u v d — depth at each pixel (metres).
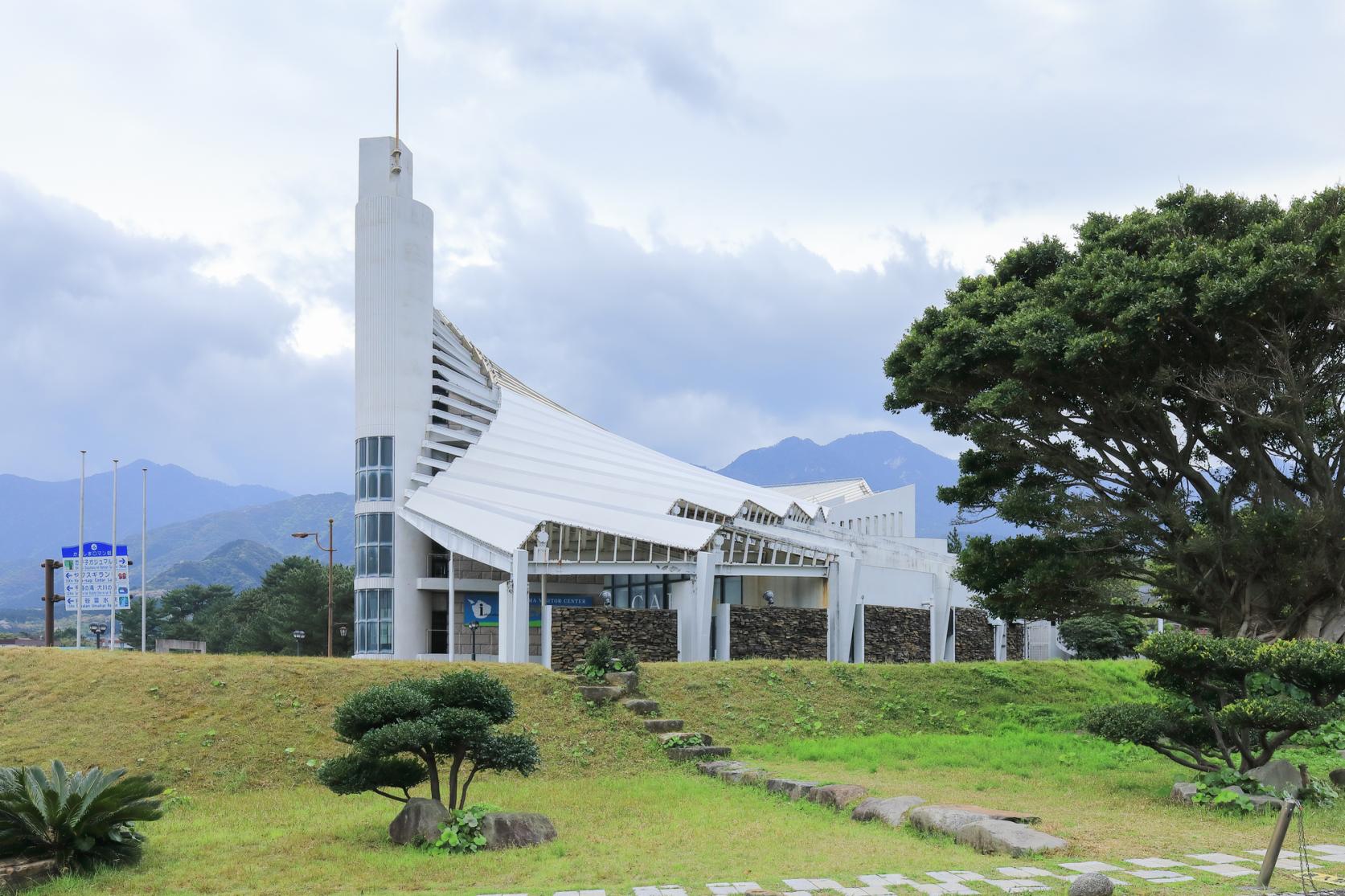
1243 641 13.50
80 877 9.63
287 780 14.41
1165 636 13.88
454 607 43.03
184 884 9.44
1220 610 21.56
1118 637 40.94
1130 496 22.41
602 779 15.44
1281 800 12.24
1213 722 13.45
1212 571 21.17
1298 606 20.56
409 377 43.69
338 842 11.05
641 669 21.31
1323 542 19.62
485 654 43.19
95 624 43.97
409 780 11.80
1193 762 16.52
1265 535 19.70
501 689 12.05
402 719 11.36
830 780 14.67
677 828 11.52
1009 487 24.28
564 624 25.70
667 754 17.34
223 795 13.67
